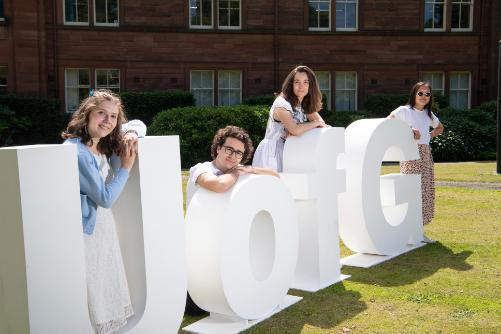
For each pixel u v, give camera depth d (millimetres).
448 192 8961
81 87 17438
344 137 4652
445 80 19109
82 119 2770
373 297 4102
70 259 2562
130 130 3102
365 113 17578
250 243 3943
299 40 18375
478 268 4852
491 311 3770
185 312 3854
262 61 18234
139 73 17547
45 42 16812
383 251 5223
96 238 2785
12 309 2486
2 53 16500
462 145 15469
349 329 3479
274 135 4535
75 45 17094
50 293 2498
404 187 5465
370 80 18750
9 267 2463
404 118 5887
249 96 18203
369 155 5020
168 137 3105
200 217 3482
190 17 17938
